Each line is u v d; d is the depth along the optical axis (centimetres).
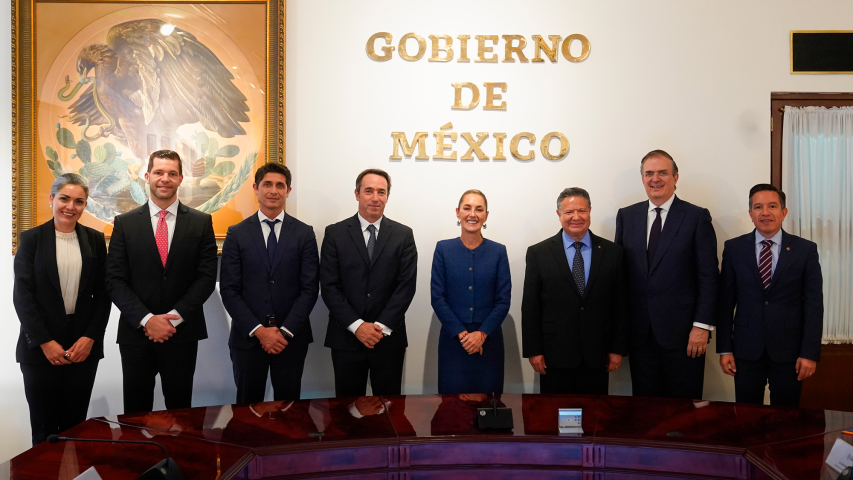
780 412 230
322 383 353
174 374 288
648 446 199
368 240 312
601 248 305
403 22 353
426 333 353
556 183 353
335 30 351
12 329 342
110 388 346
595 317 298
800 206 350
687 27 351
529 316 305
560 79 352
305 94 351
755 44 350
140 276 285
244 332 291
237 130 346
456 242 321
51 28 341
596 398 251
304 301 299
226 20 345
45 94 340
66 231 287
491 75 354
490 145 354
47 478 164
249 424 215
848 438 199
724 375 351
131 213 293
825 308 348
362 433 206
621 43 352
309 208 351
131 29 343
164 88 344
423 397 253
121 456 181
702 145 351
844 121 349
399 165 353
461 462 203
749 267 296
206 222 301
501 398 251
